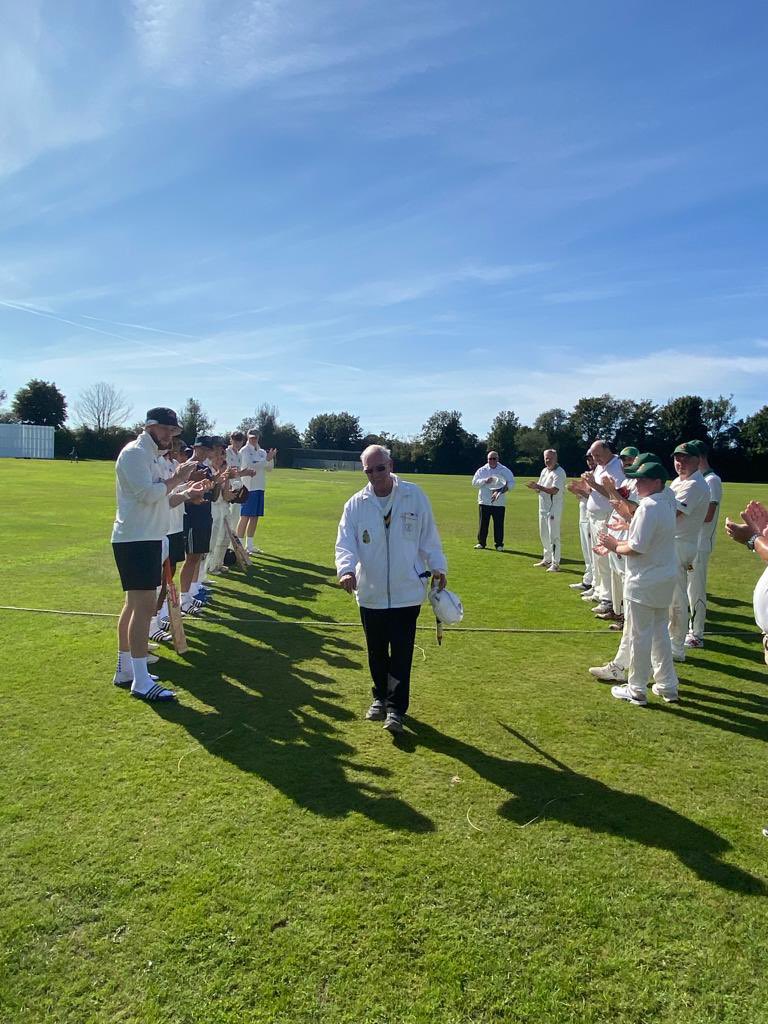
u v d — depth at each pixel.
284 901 2.93
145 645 5.24
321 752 4.39
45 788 3.84
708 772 4.25
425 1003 2.43
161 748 4.38
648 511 5.27
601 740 4.70
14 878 3.05
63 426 77.19
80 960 2.60
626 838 3.48
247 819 3.56
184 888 3.00
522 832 3.51
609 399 76.06
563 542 15.30
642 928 2.84
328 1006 2.41
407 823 3.56
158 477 5.53
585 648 6.93
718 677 6.23
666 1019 2.40
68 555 11.52
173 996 2.44
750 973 2.61
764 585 3.56
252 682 5.70
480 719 5.02
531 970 2.60
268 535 14.88
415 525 4.89
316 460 75.69
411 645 4.83
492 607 8.73
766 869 3.25
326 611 8.28
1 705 5.03
